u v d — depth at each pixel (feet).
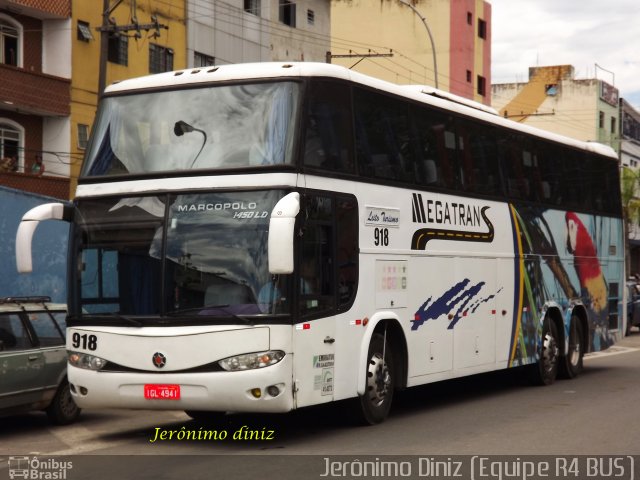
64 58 102.53
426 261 41.45
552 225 55.77
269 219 32.01
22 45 100.32
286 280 31.83
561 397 48.47
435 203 42.50
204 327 31.76
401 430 36.65
